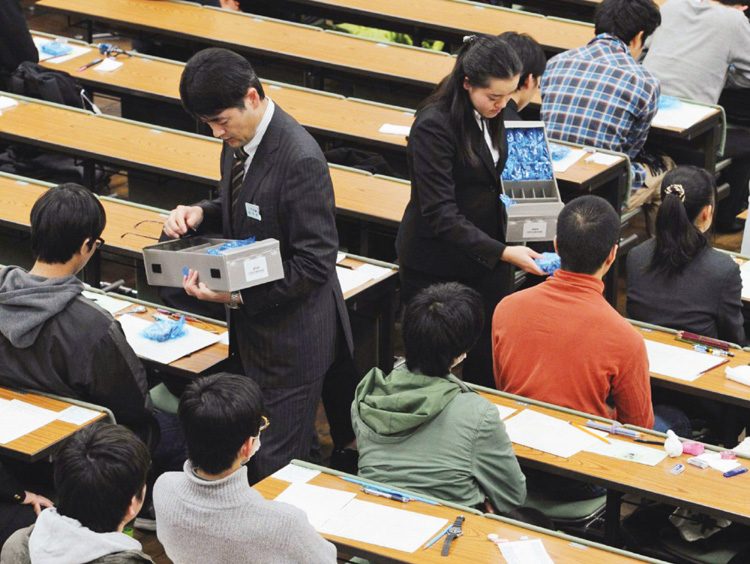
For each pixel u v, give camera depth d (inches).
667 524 167.8
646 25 269.6
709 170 295.4
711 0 312.2
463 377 219.9
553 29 348.8
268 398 173.6
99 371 165.9
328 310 174.2
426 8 365.1
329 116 289.3
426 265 207.0
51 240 160.9
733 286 194.2
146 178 279.1
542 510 167.9
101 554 114.0
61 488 116.6
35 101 291.1
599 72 266.2
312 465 153.1
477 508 147.9
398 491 145.0
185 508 116.8
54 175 286.8
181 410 118.3
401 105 333.4
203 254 162.1
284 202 163.0
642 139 271.6
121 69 318.3
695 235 194.4
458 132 193.8
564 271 165.2
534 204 201.0
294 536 115.0
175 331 195.2
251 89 156.9
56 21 458.0
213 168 258.4
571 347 163.3
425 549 135.4
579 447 157.2
